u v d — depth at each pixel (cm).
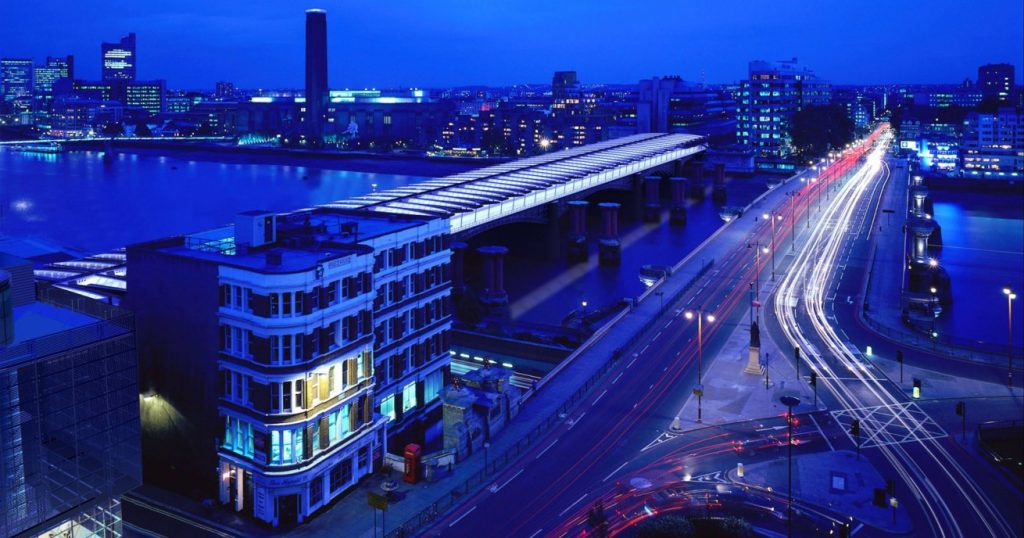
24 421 6247
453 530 7706
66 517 6606
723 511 7944
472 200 19600
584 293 19912
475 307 15750
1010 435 9794
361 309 8550
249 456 8031
